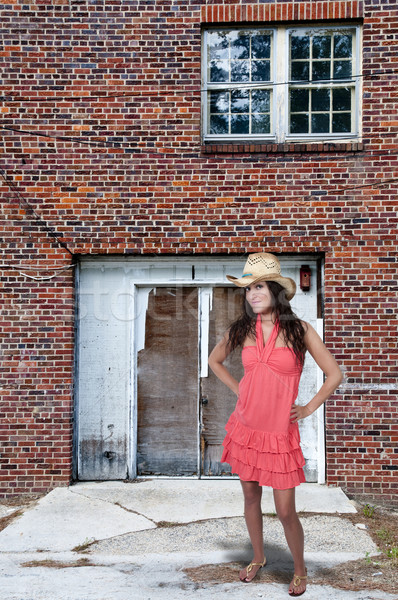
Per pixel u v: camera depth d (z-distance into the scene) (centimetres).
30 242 594
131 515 504
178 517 498
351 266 581
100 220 592
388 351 576
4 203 594
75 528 474
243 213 587
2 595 345
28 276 593
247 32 607
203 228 589
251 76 609
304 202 585
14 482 583
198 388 611
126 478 604
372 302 579
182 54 592
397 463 569
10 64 592
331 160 584
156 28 593
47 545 439
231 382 361
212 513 507
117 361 609
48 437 586
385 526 487
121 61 592
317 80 604
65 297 593
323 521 490
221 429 609
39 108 592
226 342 362
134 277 611
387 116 584
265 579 364
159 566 392
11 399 588
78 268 610
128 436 605
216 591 346
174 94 592
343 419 575
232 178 588
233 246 587
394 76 584
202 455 610
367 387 575
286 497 328
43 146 592
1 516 519
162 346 613
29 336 591
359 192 582
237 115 610
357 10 585
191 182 590
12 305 592
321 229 583
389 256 579
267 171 586
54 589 354
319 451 588
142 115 592
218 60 610
